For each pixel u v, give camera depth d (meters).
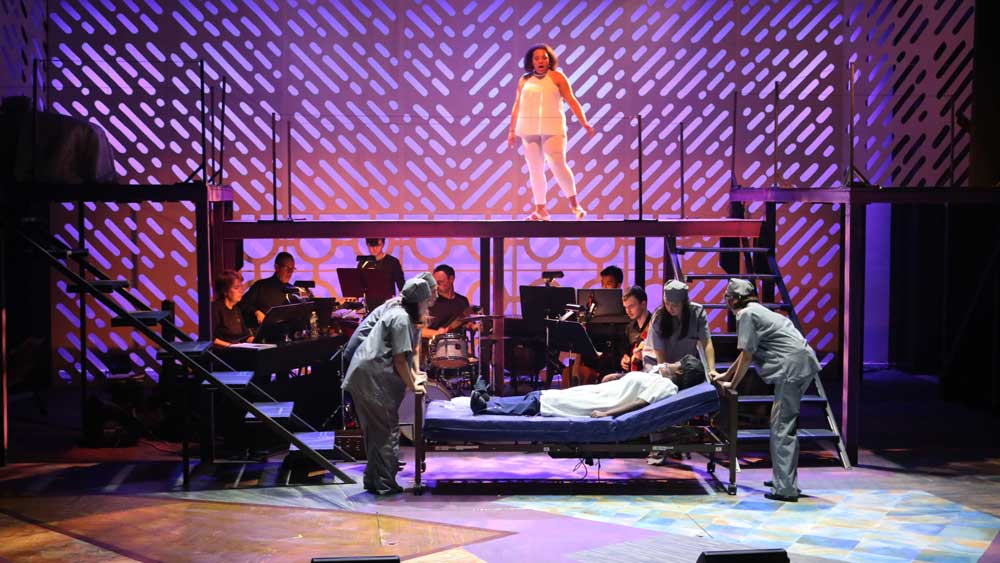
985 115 9.09
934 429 8.40
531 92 8.82
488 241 9.02
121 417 7.85
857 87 10.54
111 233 10.36
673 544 5.25
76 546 5.21
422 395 6.29
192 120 10.32
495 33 10.45
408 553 5.09
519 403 6.55
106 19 10.19
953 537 5.40
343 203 10.48
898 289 11.20
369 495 6.32
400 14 10.35
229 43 10.30
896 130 10.53
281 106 10.38
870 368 11.27
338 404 8.34
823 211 10.73
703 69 10.54
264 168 10.40
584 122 8.85
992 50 9.03
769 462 7.29
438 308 8.60
